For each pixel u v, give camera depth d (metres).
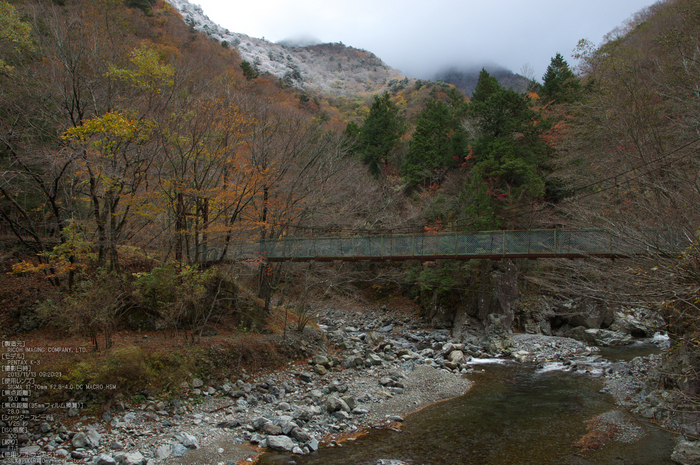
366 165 34.31
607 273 12.93
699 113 13.30
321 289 26.23
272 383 12.77
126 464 7.61
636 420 10.40
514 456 8.72
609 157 17.47
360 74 144.75
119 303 13.12
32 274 13.45
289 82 81.25
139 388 10.34
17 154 12.52
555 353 18.36
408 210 28.20
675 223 9.66
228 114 14.26
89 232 13.18
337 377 14.33
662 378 11.70
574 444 9.25
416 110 63.66
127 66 14.66
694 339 8.66
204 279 13.65
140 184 14.51
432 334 23.19
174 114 13.65
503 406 11.88
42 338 11.51
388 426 10.43
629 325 20.98
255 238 16.67
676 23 19.25
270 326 17.14
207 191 13.91
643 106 15.57
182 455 8.30
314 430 9.96
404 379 14.45
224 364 12.84
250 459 8.43
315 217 21.11
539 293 23.84
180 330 14.18
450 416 11.12
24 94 13.34
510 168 23.92
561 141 24.67
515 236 16.45
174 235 14.68
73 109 12.65
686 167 12.04
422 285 25.98
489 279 22.42
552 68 33.06
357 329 24.61
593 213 14.71
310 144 20.55
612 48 22.00
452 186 30.19
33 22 13.69
